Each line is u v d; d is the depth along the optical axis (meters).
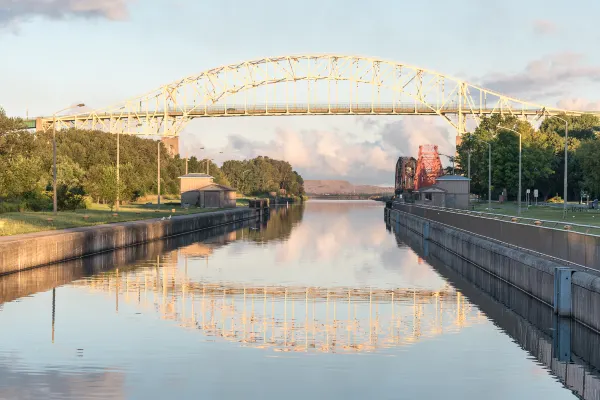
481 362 26.33
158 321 33.31
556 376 24.53
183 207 135.88
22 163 89.56
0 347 27.75
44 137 155.75
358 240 88.12
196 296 41.16
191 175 148.50
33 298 39.53
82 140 163.50
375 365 25.66
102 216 88.44
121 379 23.47
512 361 26.53
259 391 22.34
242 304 38.62
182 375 24.06
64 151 150.38
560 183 166.50
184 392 22.14
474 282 48.50
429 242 86.25
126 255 64.44
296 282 47.97
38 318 33.78
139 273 51.44
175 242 81.00
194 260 60.97
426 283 47.94
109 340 29.14
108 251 67.25
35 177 93.00
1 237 53.41
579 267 34.47
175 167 195.38
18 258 49.97
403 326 32.94
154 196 166.75
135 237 75.38
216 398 21.59
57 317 34.03
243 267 56.53
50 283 45.28
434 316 35.53
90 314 34.94
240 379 23.66
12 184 87.62
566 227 39.72
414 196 155.38
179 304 38.28
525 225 44.66
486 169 131.88
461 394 22.33
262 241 84.19
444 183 120.50
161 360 26.00
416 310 37.28
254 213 153.25
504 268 48.34
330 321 33.97
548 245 39.72
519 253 44.19
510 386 23.28
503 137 131.12
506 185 131.50
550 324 33.41
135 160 168.38
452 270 55.94
